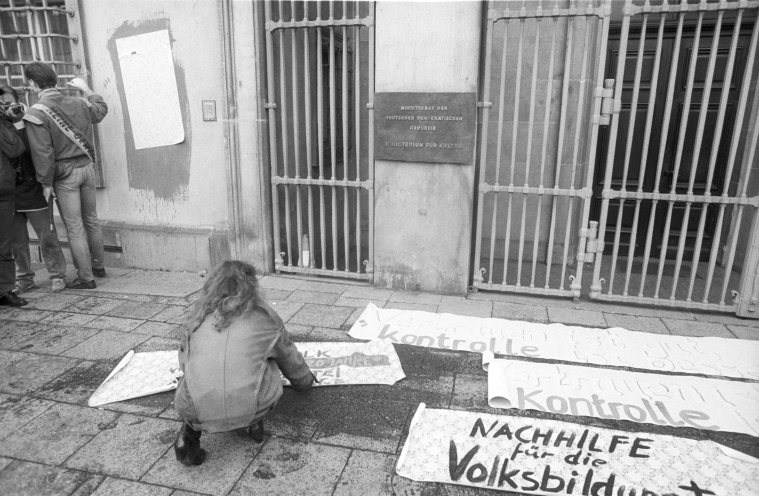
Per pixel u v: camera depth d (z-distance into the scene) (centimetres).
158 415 309
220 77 512
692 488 249
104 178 571
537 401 321
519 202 606
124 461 271
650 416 305
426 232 487
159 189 559
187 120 534
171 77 528
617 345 394
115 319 442
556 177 460
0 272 454
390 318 440
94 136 559
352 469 265
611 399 323
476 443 281
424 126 461
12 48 581
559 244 604
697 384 339
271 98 507
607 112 439
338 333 417
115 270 571
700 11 404
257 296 283
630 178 601
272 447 281
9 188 442
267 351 276
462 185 468
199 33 512
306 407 316
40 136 454
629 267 464
